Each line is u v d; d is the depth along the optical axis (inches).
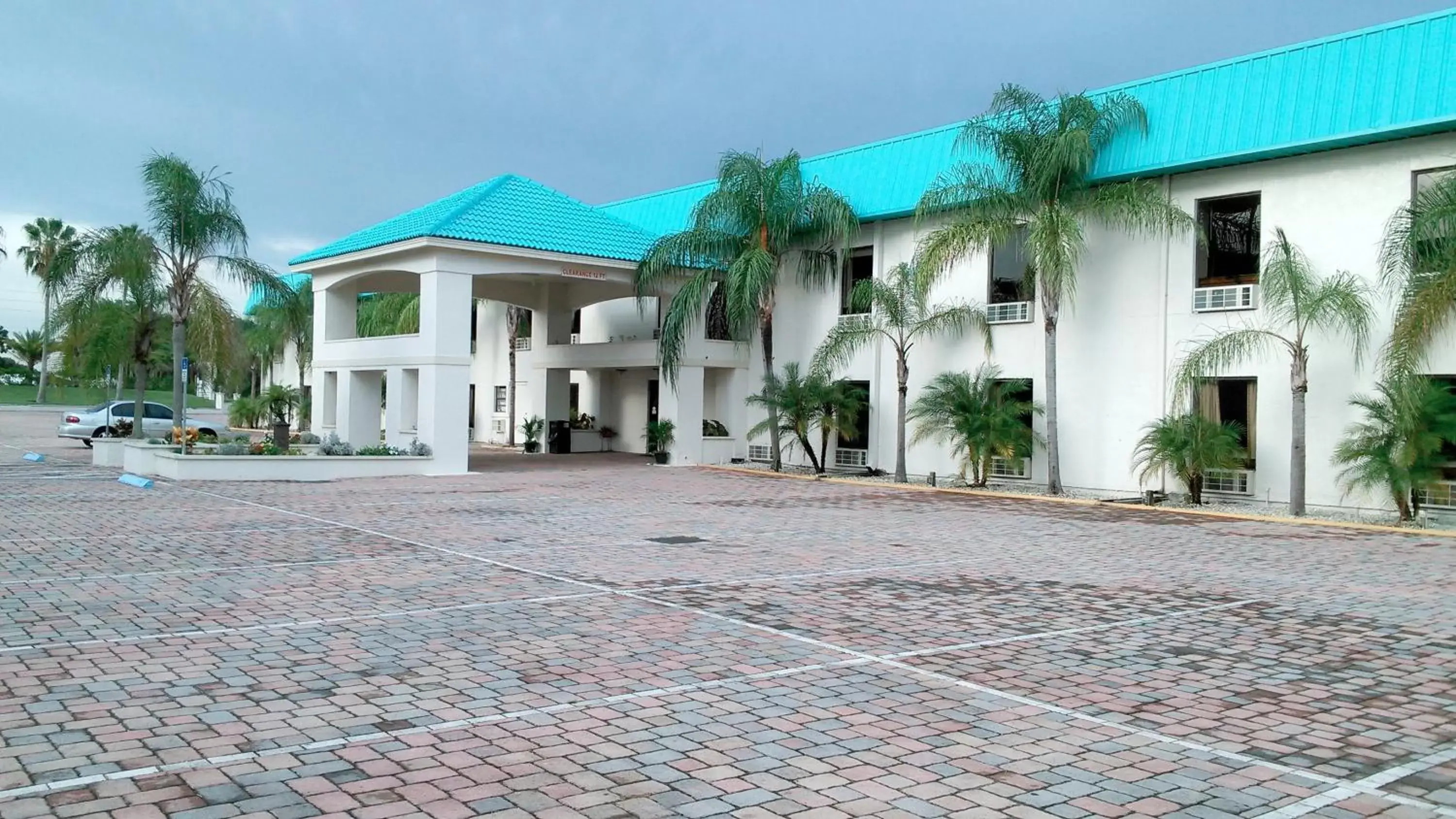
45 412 2588.6
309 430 1781.5
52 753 209.8
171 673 272.8
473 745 220.8
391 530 583.2
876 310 1044.5
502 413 1615.4
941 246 878.4
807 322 1159.6
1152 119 860.0
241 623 336.5
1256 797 199.8
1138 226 848.3
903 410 983.0
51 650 295.9
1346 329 751.7
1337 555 546.0
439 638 320.2
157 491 794.2
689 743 225.0
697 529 614.5
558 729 232.8
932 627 351.3
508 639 321.1
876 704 258.4
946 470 1022.4
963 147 1001.5
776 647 316.8
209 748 215.3
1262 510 774.5
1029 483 952.9
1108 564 502.6
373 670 280.2
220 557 474.6
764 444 1203.9
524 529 599.8
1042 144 848.3
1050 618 371.2
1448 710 260.7
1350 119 734.5
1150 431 821.9
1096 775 210.2
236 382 1184.8
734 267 1026.1
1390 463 663.1
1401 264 689.0
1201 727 244.5
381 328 1688.0
